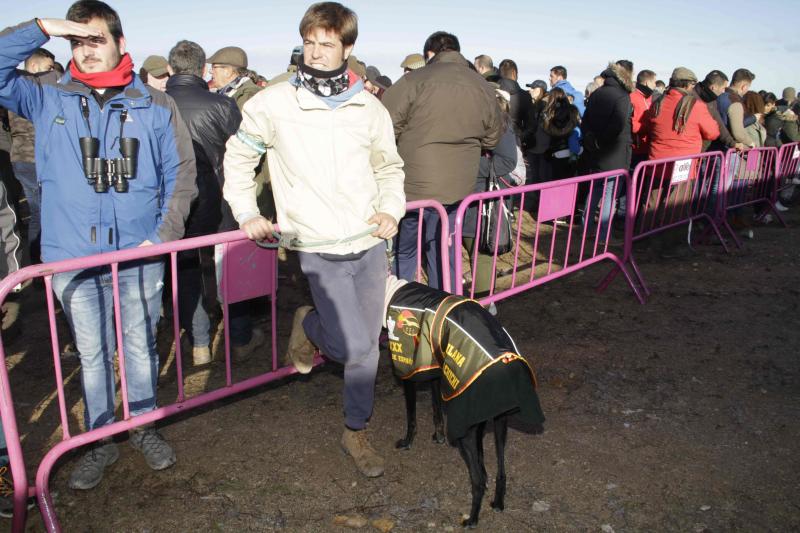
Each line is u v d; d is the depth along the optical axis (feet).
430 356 8.79
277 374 10.92
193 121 12.32
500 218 14.02
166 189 9.09
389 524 8.77
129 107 8.39
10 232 9.37
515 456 10.44
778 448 10.73
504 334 8.48
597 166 23.59
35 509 9.04
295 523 8.80
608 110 22.50
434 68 13.26
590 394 12.52
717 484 9.74
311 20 7.73
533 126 26.99
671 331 15.71
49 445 10.62
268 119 8.15
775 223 28.04
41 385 12.72
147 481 9.66
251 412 11.71
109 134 8.33
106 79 8.10
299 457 10.34
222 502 9.20
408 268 14.78
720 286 19.20
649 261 21.72
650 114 22.44
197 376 13.15
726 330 15.83
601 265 21.08
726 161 23.00
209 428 11.14
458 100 13.00
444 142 13.29
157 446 9.90
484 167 14.89
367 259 8.89
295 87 8.19
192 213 12.44
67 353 13.98
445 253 12.50
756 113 27.30
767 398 12.45
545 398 12.37
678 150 21.68
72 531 8.57
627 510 9.13
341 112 8.23
